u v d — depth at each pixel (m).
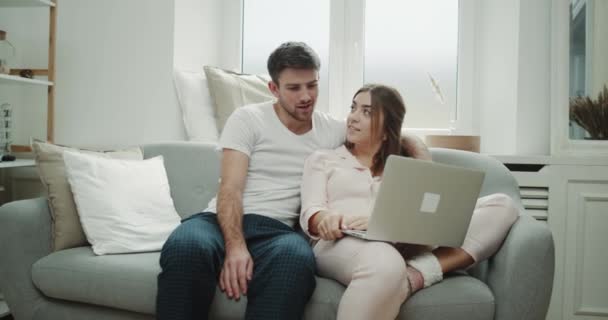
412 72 2.62
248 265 1.39
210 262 1.34
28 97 2.62
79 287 1.48
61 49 2.50
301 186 1.63
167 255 1.33
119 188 1.71
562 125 2.13
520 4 2.20
